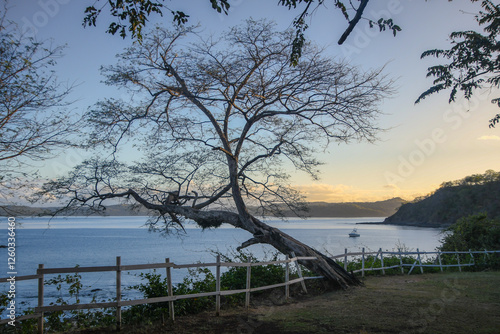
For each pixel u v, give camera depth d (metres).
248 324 8.05
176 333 7.48
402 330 7.12
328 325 7.70
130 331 7.57
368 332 7.06
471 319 7.82
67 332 7.56
